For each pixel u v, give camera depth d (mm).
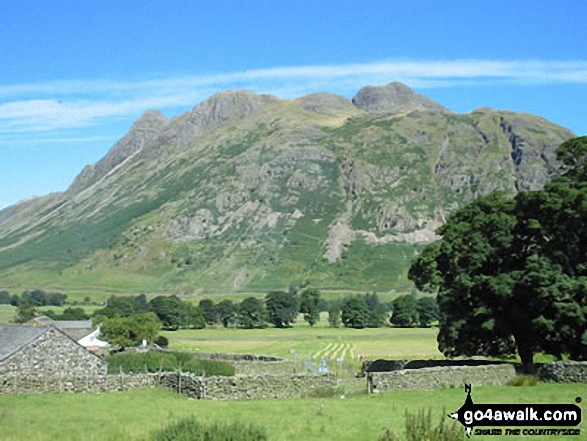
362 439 23516
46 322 112375
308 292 195625
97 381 37906
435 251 52312
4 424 26766
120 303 167250
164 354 64500
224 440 21000
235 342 124438
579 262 46219
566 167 53344
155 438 21609
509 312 47312
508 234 48000
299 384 37500
